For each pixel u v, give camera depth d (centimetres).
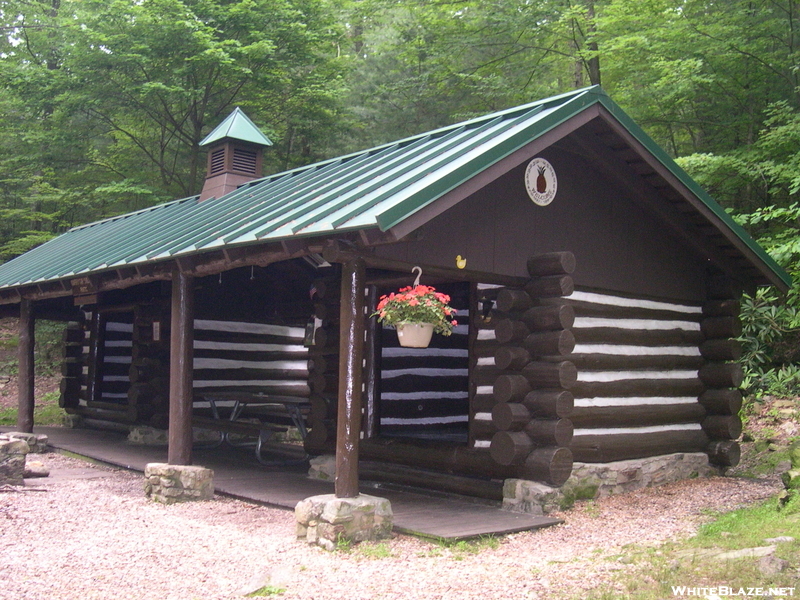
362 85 2152
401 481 844
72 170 2253
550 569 534
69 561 564
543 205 777
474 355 795
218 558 573
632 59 1600
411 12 2002
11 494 810
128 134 2052
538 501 710
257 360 1241
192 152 2005
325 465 891
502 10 1825
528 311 750
